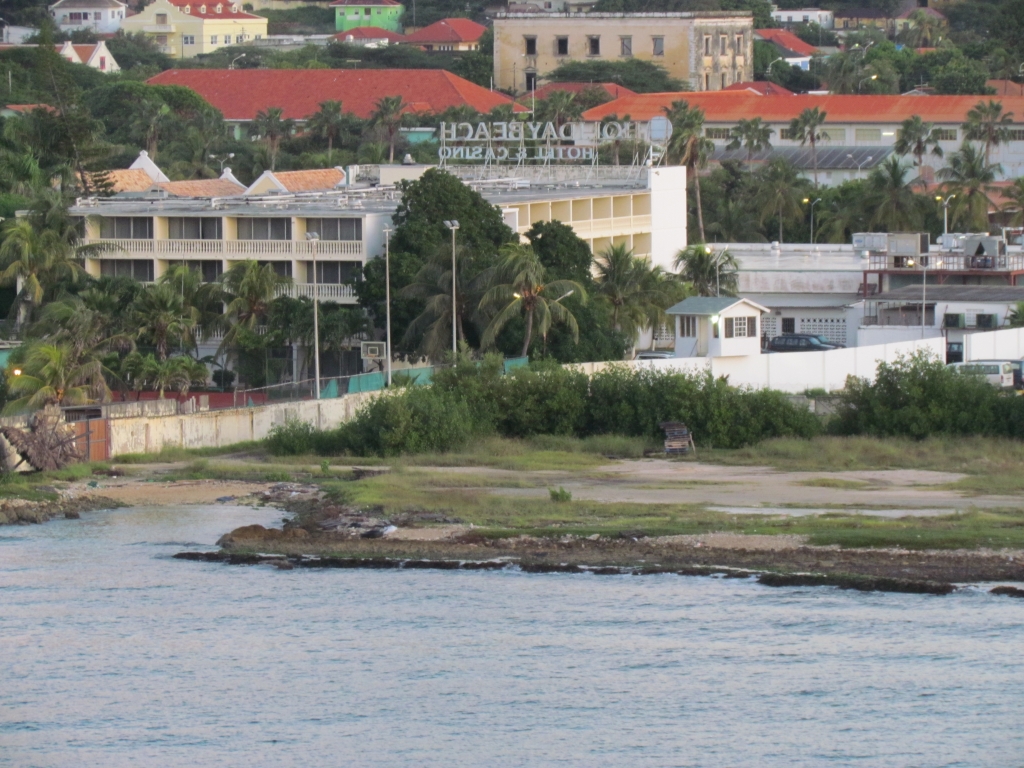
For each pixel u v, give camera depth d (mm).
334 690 175750
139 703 173375
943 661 177625
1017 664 176625
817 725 165375
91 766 159625
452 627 190000
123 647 186625
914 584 195750
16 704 173250
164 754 162250
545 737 164375
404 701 172625
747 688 173125
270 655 184000
